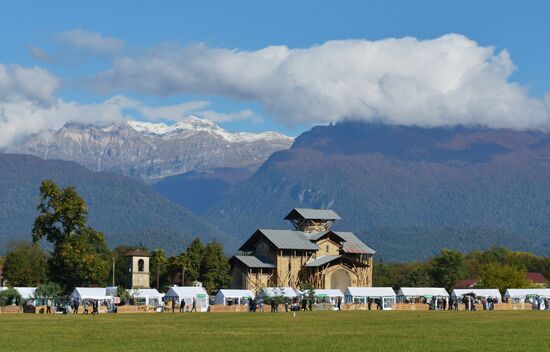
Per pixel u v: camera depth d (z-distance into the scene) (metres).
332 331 98.25
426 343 79.19
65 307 175.38
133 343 80.38
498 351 70.69
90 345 78.12
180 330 101.31
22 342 81.81
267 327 107.75
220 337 88.38
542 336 88.75
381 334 92.25
